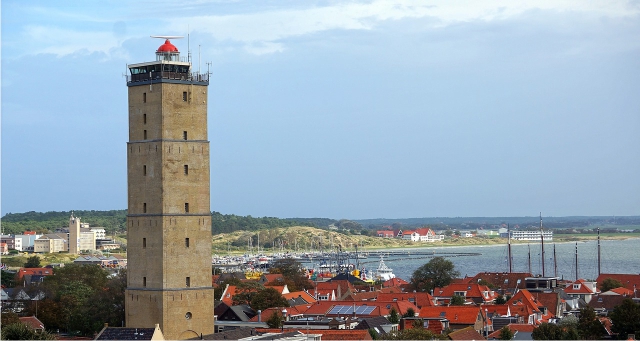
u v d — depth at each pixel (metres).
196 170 182.88
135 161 182.62
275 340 161.38
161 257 178.62
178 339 179.62
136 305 181.25
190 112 182.62
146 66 182.50
